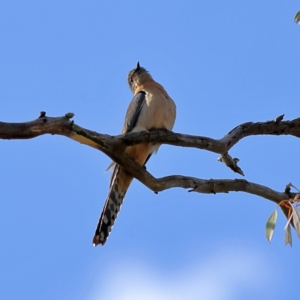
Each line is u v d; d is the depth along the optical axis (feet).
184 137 34.27
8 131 28.19
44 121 29.01
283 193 35.94
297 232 29.91
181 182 34.94
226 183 35.37
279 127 37.52
